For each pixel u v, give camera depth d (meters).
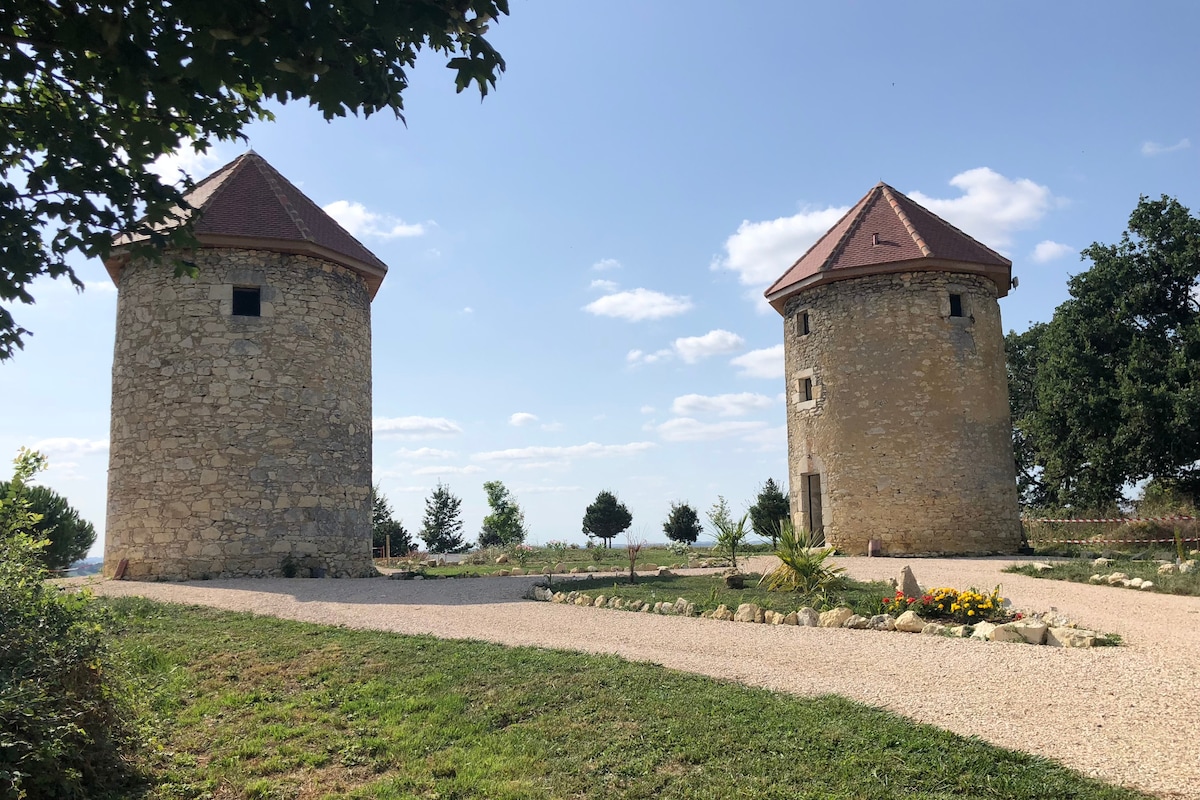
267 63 3.92
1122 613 9.91
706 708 6.30
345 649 8.32
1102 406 22.44
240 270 15.14
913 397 18.39
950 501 18.05
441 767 5.56
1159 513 22.41
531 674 7.35
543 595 12.34
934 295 18.73
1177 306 23.59
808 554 12.45
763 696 6.54
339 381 16.03
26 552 5.92
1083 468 24.16
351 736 6.22
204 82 3.95
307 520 15.07
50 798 4.79
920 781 4.93
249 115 4.99
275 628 9.30
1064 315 24.86
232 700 7.03
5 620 5.17
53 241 4.68
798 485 20.39
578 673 7.31
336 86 4.12
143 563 14.29
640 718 6.18
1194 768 4.86
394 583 14.03
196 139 5.13
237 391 14.77
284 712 6.74
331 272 16.17
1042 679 6.76
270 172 17.36
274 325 15.20
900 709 6.14
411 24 4.02
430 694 7.01
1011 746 5.34
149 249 4.89
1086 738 5.41
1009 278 19.67
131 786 5.44
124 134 4.92
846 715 6.02
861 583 13.05
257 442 14.77
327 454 15.55
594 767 5.45
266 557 14.58
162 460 14.49
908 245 19.00
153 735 6.12
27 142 4.86
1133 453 21.70
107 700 5.60
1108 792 4.59
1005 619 9.44
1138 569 13.71
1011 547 18.52
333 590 12.74
